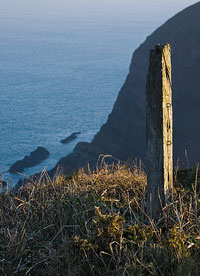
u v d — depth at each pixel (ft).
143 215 15.40
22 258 12.84
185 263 11.74
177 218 14.01
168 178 14.69
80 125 453.99
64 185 18.62
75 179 19.88
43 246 13.30
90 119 484.74
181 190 17.15
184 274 11.44
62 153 350.23
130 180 18.69
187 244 12.90
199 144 221.66
